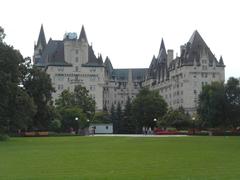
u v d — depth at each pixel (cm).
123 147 5753
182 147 5656
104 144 6600
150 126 19475
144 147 5712
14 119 8425
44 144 6738
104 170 3089
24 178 2689
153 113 19262
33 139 8912
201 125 14625
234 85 13125
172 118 16762
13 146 6159
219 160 3753
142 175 2792
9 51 8156
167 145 6156
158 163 3525
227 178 2636
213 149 5212
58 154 4516
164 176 2736
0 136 8525
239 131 12556
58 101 17888
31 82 10900
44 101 11094
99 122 18438
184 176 2725
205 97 13425
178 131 14412
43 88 10994
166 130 15100
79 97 18012
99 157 4122
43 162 3656
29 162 3659
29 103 8556
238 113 13112
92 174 2878
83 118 15588
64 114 15388
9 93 7962
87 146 6066
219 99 13075
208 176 2727
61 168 3219
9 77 7838
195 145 6122
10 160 3847
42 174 2895
